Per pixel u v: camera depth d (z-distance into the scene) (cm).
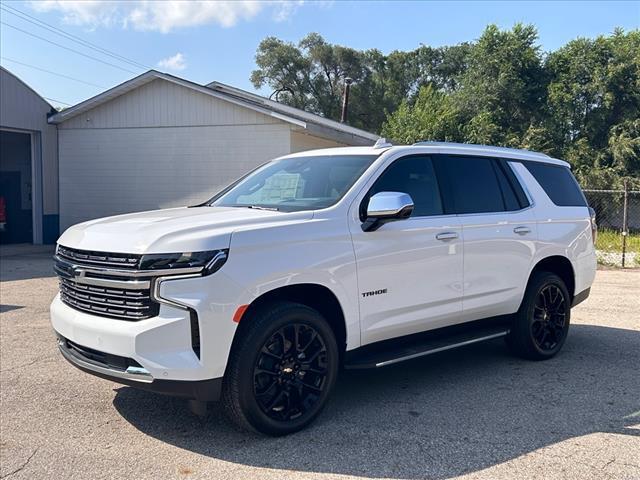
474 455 384
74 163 1969
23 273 1260
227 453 388
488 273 545
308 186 493
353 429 426
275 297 418
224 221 407
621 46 3219
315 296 441
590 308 905
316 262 417
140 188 1891
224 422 439
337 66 5962
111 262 385
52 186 1977
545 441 406
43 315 814
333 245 430
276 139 1722
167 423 438
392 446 398
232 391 389
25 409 466
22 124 1861
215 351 373
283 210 459
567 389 517
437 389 516
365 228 450
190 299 367
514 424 436
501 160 598
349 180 475
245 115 1748
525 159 628
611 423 439
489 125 3312
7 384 524
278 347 409
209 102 1783
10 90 1820
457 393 505
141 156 1881
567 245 633
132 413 457
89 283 396
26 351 630
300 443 403
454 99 3625
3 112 1800
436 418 447
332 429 426
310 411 424
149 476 358
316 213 435
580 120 3306
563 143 3288
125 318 382
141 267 371
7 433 421
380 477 356
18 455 387
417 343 504
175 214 457
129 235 392
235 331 382
